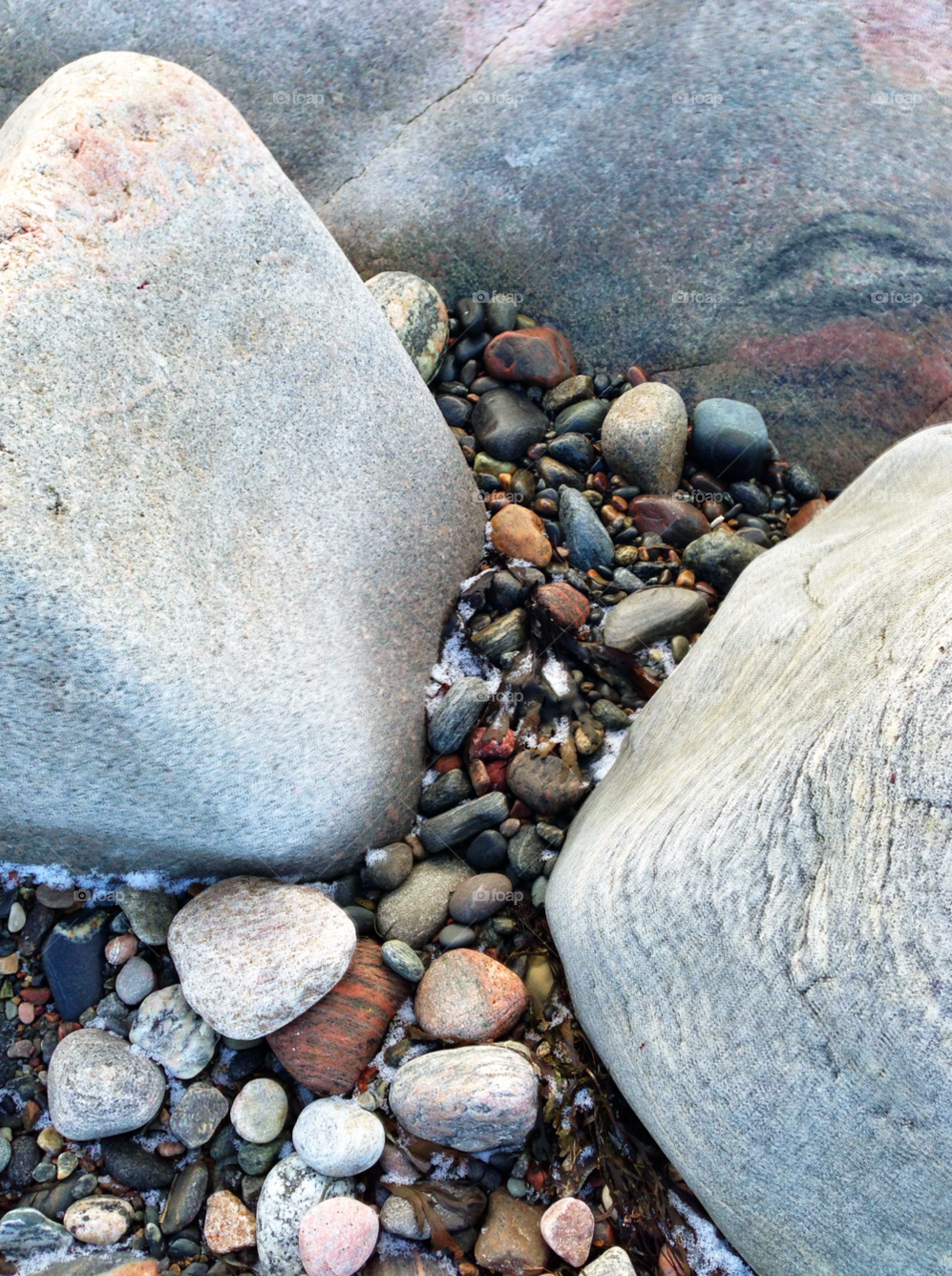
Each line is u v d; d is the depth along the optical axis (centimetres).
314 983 202
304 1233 185
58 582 157
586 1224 187
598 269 343
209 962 203
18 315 163
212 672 183
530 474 308
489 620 272
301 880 227
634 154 351
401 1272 187
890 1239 145
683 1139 171
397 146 361
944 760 134
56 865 226
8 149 210
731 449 307
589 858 206
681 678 233
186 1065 207
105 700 171
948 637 142
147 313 183
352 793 220
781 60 359
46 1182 202
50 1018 219
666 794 191
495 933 227
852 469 322
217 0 377
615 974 184
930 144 344
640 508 301
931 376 324
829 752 149
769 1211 160
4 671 163
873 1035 138
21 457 157
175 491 181
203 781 193
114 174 184
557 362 323
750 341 333
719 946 159
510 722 256
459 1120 192
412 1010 216
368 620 231
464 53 371
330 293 224
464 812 238
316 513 215
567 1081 204
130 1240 195
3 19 380
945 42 357
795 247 338
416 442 251
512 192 349
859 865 141
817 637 179
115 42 376
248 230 206
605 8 372
